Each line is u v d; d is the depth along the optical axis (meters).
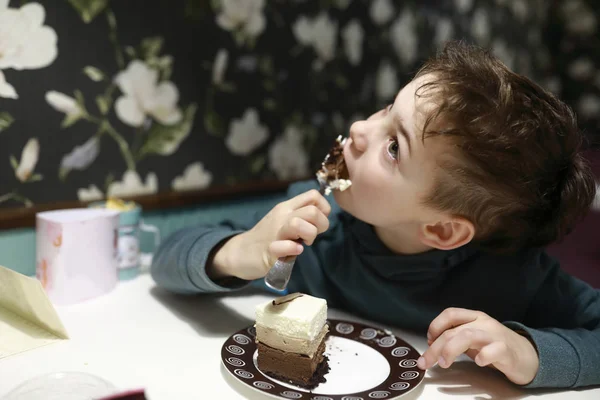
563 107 0.74
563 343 0.69
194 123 1.14
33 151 0.95
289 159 1.32
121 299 0.90
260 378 0.63
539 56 1.95
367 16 1.42
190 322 0.82
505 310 0.82
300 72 1.30
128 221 0.98
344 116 1.41
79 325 0.78
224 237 0.82
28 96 0.93
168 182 1.12
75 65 0.97
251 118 1.23
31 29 0.92
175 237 0.92
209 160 1.18
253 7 1.19
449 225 0.73
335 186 0.77
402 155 0.69
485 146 0.65
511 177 0.67
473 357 0.72
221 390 0.63
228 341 0.71
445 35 1.63
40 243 0.87
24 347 0.70
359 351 0.75
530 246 0.82
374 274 0.84
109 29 1.00
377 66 1.46
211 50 1.14
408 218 0.74
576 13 1.90
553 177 0.72
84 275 0.87
